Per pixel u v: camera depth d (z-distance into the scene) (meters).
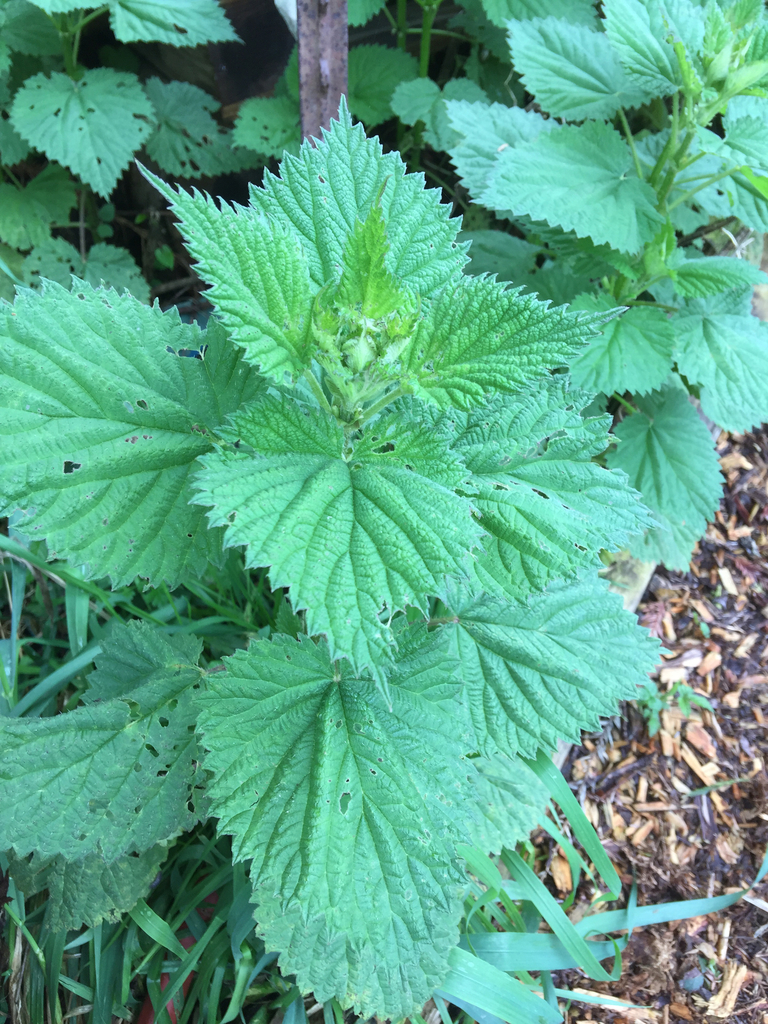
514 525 0.25
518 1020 0.30
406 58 0.48
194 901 0.32
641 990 0.35
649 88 0.36
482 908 0.34
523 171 0.36
